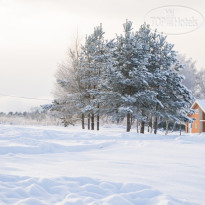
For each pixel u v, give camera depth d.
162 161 8.95
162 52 28.03
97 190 4.78
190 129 46.78
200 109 44.53
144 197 4.57
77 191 4.68
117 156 10.23
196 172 7.03
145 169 7.25
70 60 34.38
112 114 27.92
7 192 4.27
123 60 25.97
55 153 11.02
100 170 6.89
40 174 5.93
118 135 19.39
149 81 26.36
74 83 31.47
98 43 30.72
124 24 26.75
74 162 8.30
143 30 28.34
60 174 6.07
